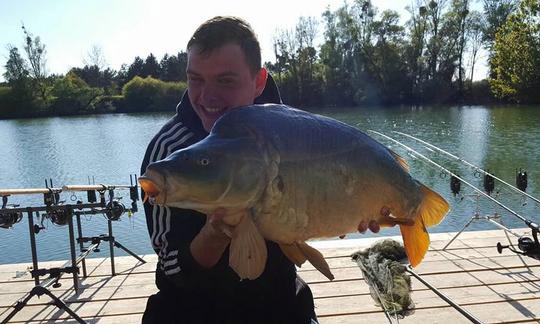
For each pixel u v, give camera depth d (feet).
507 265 16.92
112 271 17.65
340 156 5.72
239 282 6.27
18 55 181.37
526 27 122.93
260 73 6.68
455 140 66.13
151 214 6.07
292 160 5.34
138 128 110.52
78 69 221.05
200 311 6.33
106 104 184.03
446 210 7.19
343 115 114.52
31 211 15.26
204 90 6.08
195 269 5.69
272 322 6.52
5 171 58.34
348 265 17.22
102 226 32.71
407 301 14.20
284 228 5.37
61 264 18.93
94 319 14.23
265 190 5.19
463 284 15.56
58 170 57.88
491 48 149.18
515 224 29.55
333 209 5.68
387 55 154.20
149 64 229.45
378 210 6.25
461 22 150.92
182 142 6.27
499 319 13.37
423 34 153.69
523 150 57.00
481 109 121.29
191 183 4.87
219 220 5.12
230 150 5.05
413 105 152.25
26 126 130.31
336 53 156.46
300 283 7.21
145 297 15.58
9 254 27.89
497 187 38.68
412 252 7.09
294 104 159.22
